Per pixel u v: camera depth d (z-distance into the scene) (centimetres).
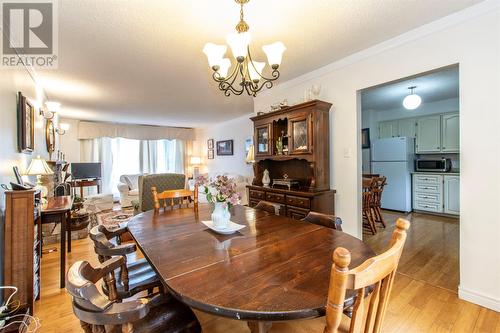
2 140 202
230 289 88
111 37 224
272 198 326
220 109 531
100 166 636
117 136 693
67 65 286
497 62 178
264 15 192
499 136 177
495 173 179
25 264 182
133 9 183
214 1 174
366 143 568
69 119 631
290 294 85
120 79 334
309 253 120
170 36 223
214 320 177
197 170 772
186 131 813
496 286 181
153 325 104
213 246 131
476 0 180
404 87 396
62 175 495
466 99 192
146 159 755
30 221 184
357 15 195
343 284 66
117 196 698
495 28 178
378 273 73
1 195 194
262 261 111
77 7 181
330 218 175
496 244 180
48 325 173
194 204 237
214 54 176
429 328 165
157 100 450
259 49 250
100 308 76
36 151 330
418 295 203
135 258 280
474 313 179
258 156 366
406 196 503
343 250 69
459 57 194
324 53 263
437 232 373
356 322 75
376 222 420
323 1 176
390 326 167
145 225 174
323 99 302
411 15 197
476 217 188
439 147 491
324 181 289
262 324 104
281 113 323
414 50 220
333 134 293
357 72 265
